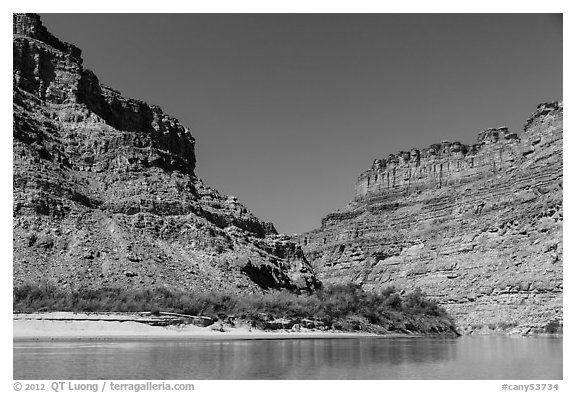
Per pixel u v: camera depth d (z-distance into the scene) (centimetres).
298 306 12550
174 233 13862
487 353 7950
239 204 17000
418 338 12662
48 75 15562
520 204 19238
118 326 9494
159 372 5209
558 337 13550
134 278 11700
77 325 9262
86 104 15938
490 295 17125
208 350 7150
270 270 14900
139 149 15488
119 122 17238
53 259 11544
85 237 12231
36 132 14050
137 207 13912
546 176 19225
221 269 13438
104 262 11856
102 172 14638
